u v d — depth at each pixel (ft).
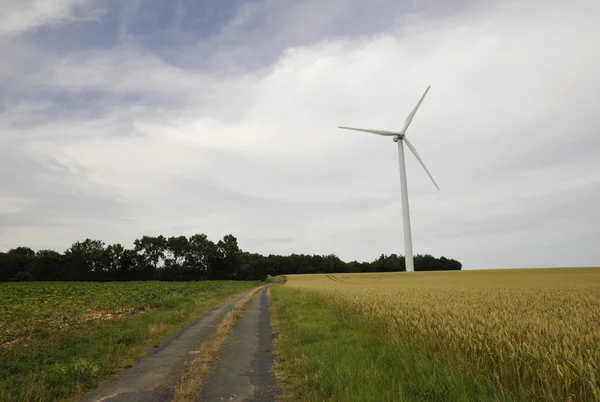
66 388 26.58
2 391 24.89
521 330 32.19
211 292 169.68
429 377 24.81
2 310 76.69
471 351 29.78
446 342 33.04
